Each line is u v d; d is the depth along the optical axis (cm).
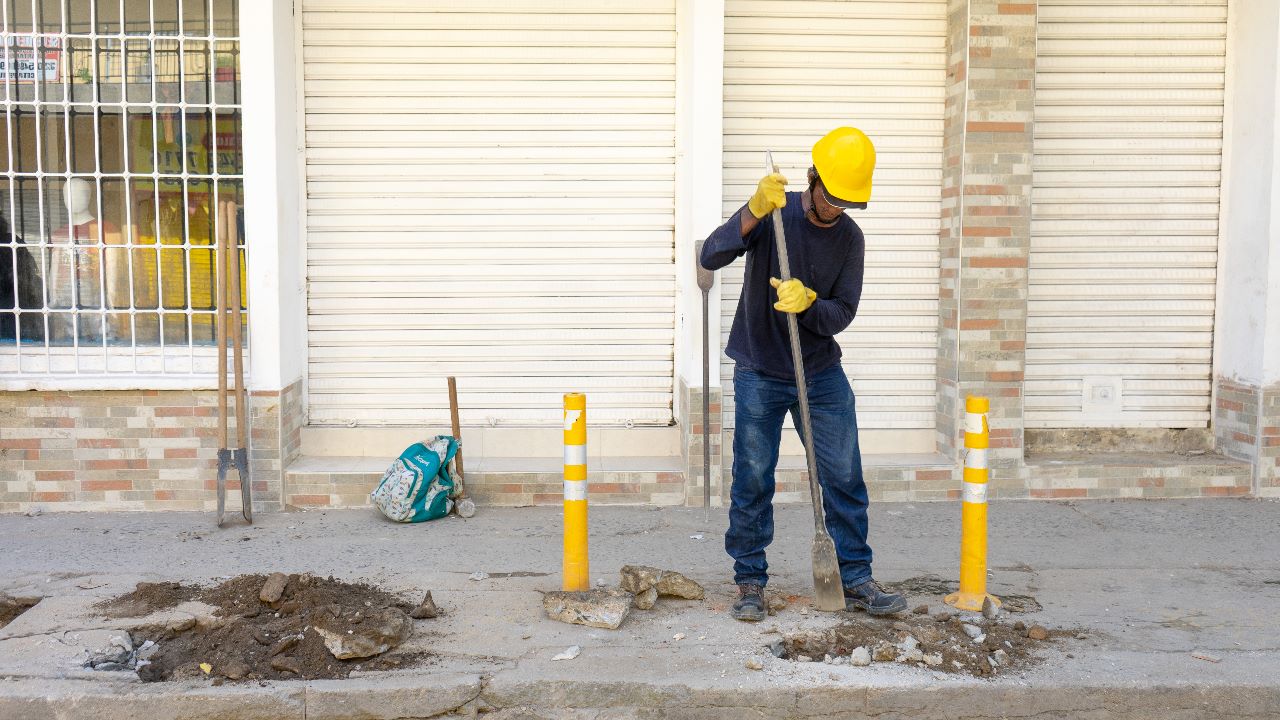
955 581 520
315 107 667
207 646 435
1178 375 713
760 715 402
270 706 396
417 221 679
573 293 688
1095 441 712
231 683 406
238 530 603
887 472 667
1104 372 710
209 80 632
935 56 679
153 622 452
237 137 636
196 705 395
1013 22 643
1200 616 477
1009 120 648
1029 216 656
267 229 629
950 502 668
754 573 474
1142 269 706
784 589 508
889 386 700
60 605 475
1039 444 712
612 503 655
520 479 653
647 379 696
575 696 404
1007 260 657
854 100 680
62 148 631
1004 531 607
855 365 697
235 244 606
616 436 691
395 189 676
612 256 686
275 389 635
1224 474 679
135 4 627
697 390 647
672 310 691
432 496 620
